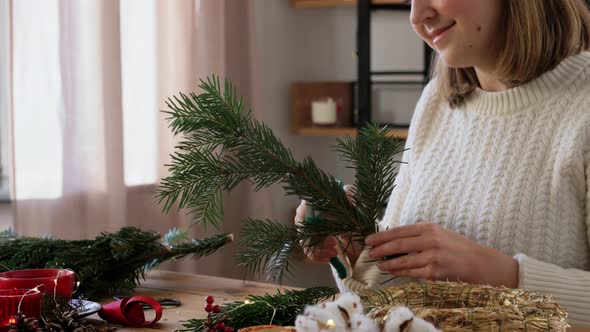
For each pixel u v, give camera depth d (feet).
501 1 4.21
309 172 3.39
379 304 2.76
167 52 8.43
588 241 4.32
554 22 4.37
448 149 4.87
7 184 8.34
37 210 7.01
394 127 11.00
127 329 3.51
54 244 4.41
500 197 4.45
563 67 4.44
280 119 11.47
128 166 8.13
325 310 2.30
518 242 4.35
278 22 11.27
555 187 4.31
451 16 4.12
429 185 4.82
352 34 12.21
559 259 4.31
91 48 7.35
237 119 3.30
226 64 9.51
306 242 3.50
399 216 5.14
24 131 6.91
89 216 7.37
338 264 4.33
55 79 7.14
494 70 4.46
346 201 3.48
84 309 3.59
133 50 8.13
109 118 7.45
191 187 3.35
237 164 3.36
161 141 8.34
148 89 8.29
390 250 3.60
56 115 7.14
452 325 2.51
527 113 4.51
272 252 3.39
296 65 11.65
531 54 4.29
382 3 10.37
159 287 4.48
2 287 3.48
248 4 9.68
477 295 2.92
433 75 5.34
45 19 7.05
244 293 4.28
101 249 4.27
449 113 5.00
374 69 11.78
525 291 2.86
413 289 2.98
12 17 6.80
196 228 8.75
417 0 4.18
